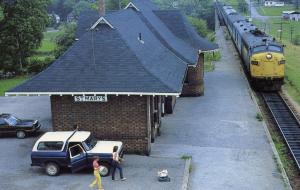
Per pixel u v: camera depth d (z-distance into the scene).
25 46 53.78
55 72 22.48
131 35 25.22
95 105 22.59
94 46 22.98
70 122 22.98
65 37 57.56
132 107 22.27
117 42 22.94
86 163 20.14
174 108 32.03
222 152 22.97
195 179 19.77
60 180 19.81
